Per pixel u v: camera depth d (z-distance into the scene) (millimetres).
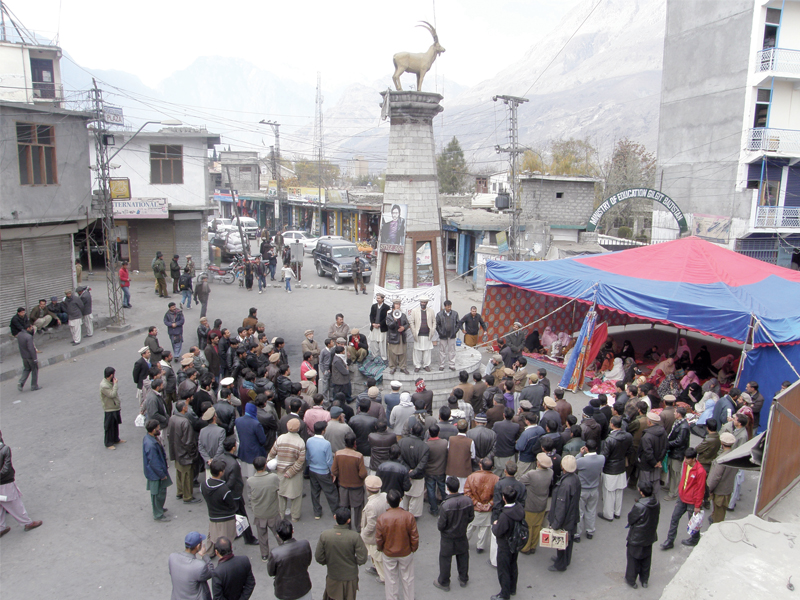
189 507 9547
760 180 27438
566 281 16141
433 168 14945
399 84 14273
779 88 26922
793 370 11805
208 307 23578
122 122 27344
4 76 32781
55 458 10961
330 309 23812
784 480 5746
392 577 6945
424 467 8695
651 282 15234
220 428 9156
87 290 18203
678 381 14562
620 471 9102
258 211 66000
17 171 17234
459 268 34281
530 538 8320
